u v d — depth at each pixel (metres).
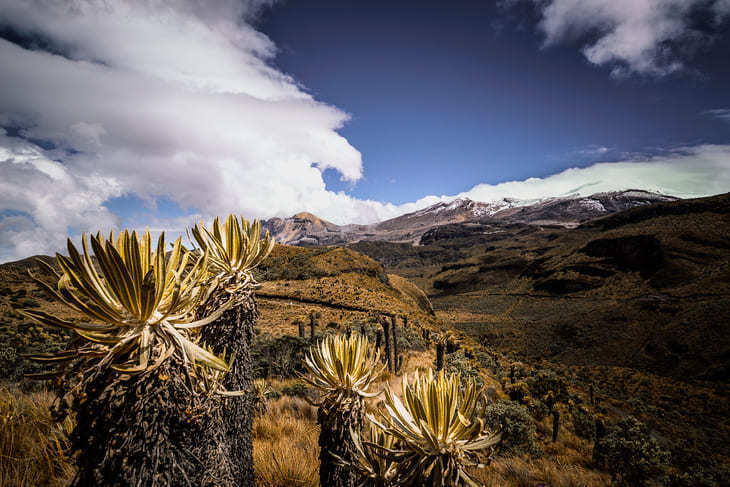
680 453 13.20
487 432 1.75
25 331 15.57
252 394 2.06
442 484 1.68
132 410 1.33
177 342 1.44
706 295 76.44
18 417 2.86
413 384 1.92
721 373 47.50
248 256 2.04
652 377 46.41
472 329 91.00
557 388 17.70
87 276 1.30
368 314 44.12
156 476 1.33
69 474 2.19
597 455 9.50
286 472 3.42
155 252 1.38
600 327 75.19
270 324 34.81
